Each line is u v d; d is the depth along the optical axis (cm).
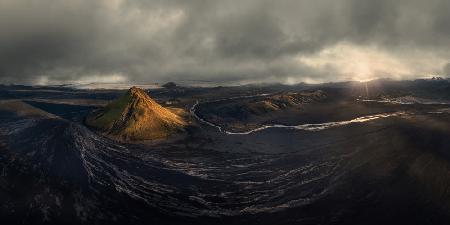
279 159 18200
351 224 11400
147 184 14675
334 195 13450
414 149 18525
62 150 18038
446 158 16850
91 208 12319
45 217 11475
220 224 11612
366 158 17450
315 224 11469
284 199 13288
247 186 14612
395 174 15175
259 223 11631
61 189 13538
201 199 13375
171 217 12006
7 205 12019
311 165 16925
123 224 11438
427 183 14162
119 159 17650
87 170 15650
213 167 17012
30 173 14775
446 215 11788
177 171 16350
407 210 12169
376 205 12575
